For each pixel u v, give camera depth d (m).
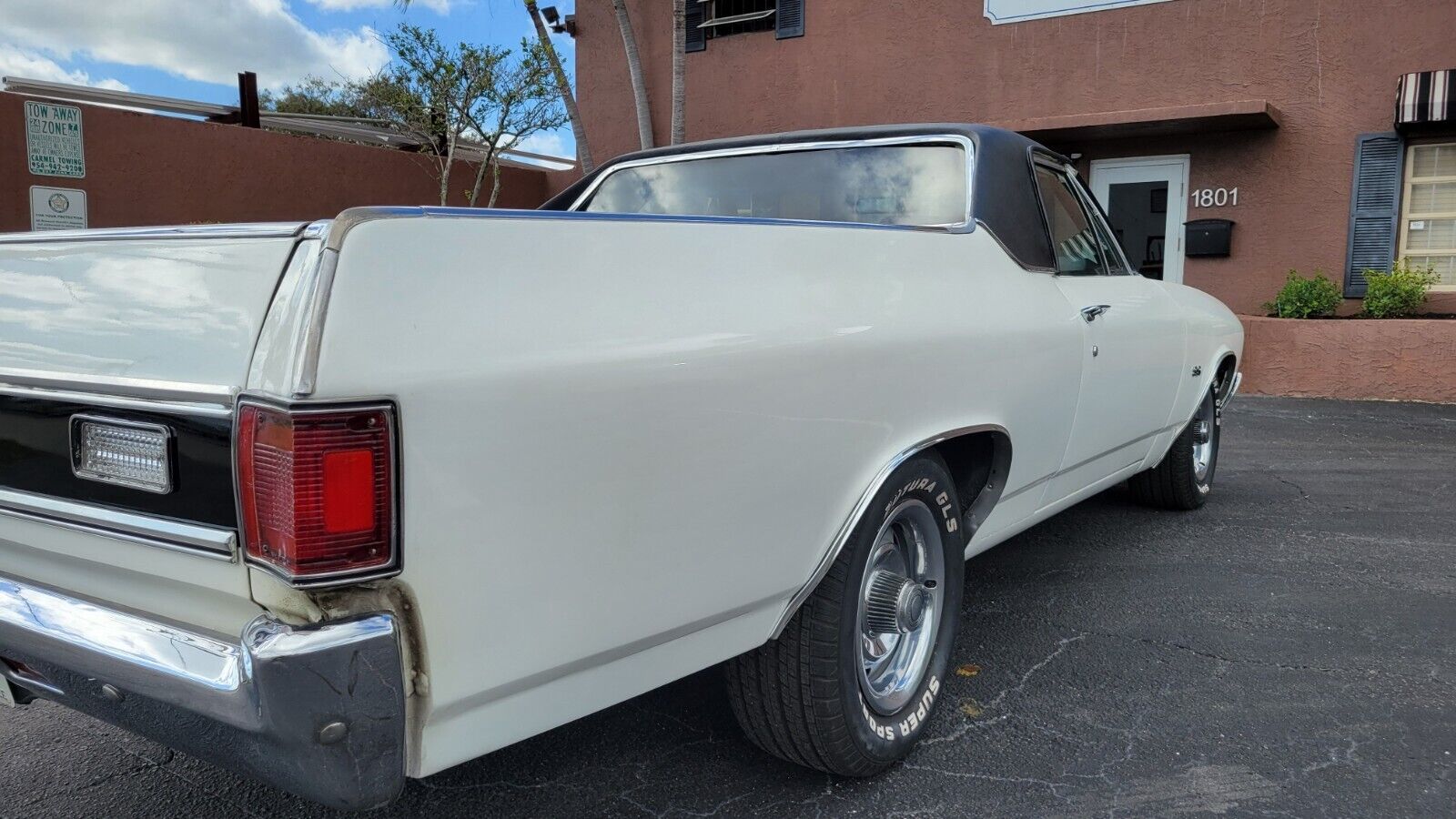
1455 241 9.47
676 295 1.82
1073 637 3.45
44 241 1.76
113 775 2.55
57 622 1.75
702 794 2.45
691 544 1.86
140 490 1.60
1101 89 10.66
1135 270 4.18
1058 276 3.30
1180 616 3.65
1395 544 4.57
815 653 2.23
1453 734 2.74
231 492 1.47
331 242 1.39
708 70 12.95
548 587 1.63
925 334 2.42
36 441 1.76
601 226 1.71
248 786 2.50
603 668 1.80
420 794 2.45
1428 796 2.43
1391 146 9.46
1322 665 3.21
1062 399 3.11
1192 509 5.14
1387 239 9.61
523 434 1.54
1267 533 4.76
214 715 1.48
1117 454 3.91
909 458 2.36
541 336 1.58
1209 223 10.24
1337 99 9.66
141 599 1.72
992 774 2.54
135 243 1.63
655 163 3.72
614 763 2.60
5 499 1.81
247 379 1.43
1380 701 2.95
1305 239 9.97
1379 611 3.70
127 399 1.59
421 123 11.48
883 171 3.27
